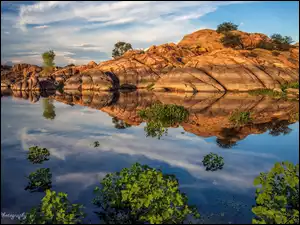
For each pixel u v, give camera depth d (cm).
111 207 660
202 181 812
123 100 3438
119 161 1004
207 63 5325
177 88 4966
